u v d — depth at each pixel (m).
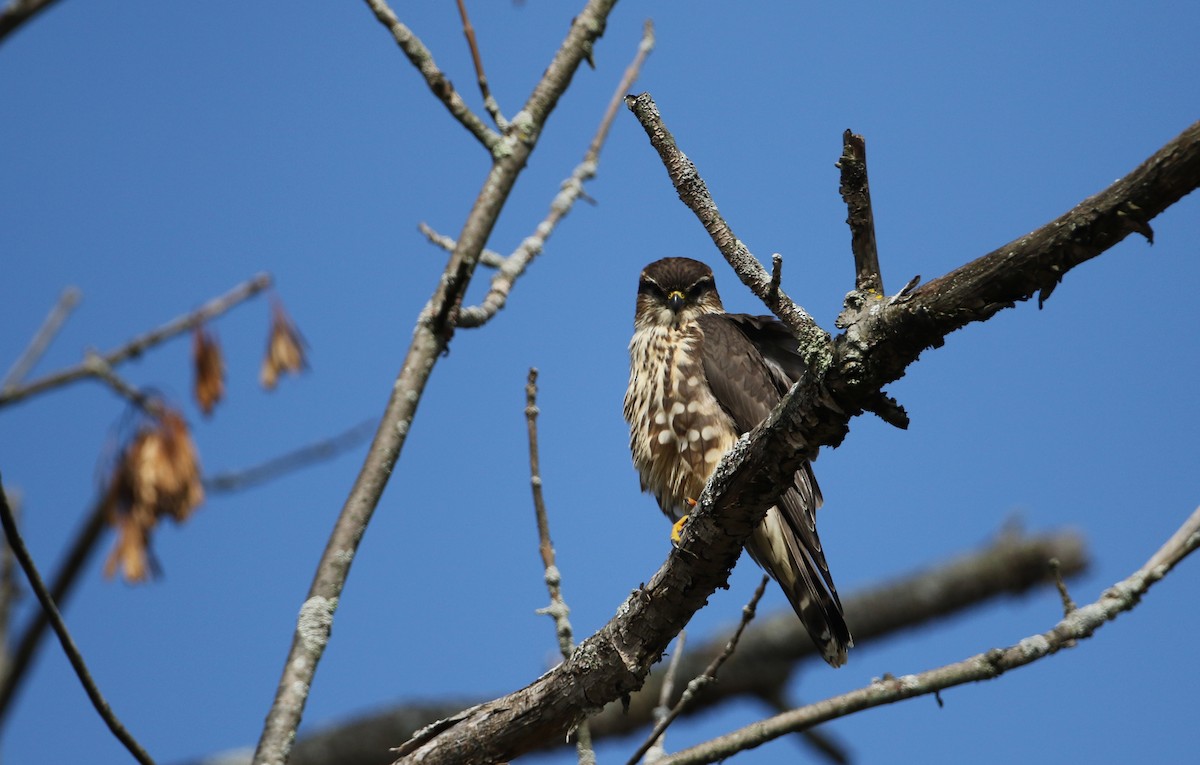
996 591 16.22
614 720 15.77
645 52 12.14
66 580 12.34
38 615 12.36
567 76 10.75
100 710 8.02
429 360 9.78
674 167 7.71
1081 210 6.10
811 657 16.00
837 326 6.98
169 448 10.79
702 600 8.30
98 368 11.00
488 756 8.66
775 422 7.41
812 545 12.45
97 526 12.22
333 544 9.13
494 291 10.40
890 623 16.53
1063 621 8.02
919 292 6.64
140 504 10.66
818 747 13.77
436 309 9.92
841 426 7.24
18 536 7.77
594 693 8.51
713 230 7.52
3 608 13.23
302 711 8.49
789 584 12.55
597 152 11.46
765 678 15.76
